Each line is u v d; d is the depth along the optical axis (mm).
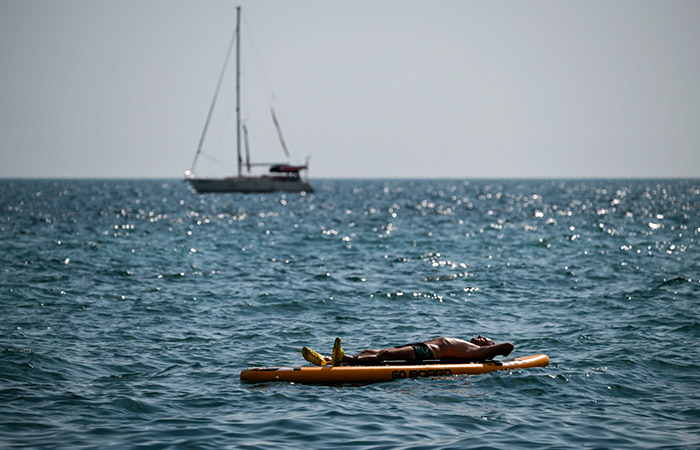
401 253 109438
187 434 30109
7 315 57906
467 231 154000
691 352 45594
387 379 39469
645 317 57938
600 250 110625
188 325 55438
